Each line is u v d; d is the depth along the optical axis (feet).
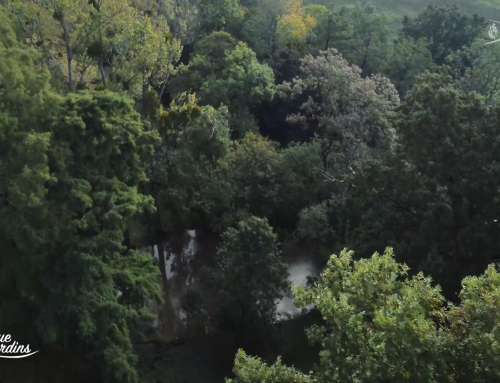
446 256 107.76
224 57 191.01
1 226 88.17
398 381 51.67
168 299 136.05
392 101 154.10
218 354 118.11
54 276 92.63
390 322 52.85
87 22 128.16
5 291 99.96
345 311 57.47
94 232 94.32
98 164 98.12
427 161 109.19
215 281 119.34
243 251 108.78
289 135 195.00
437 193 101.50
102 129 95.81
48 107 92.73
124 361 91.66
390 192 112.78
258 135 163.32
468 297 60.08
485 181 102.58
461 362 54.44
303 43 205.57
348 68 155.74
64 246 93.35
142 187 150.00
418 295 58.08
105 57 142.31
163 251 152.97
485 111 108.78
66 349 105.70
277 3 215.72
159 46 134.82
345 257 64.64
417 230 113.50
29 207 86.53
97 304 92.38
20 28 125.90
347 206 124.47
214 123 141.79
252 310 111.75
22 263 92.43
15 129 90.12
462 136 107.96
